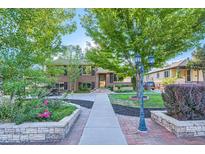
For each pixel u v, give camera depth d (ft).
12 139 20.98
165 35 43.24
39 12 33.68
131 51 49.52
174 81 92.58
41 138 21.12
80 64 108.27
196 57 89.40
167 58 50.08
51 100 36.04
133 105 46.21
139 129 24.67
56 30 44.27
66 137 22.26
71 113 30.37
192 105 25.22
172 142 20.39
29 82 29.78
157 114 29.37
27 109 25.72
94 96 75.56
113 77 114.32
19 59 29.43
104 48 51.67
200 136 22.39
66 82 107.34
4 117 23.98
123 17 45.98
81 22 51.52
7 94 27.86
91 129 24.14
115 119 30.04
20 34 30.14
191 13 41.96
